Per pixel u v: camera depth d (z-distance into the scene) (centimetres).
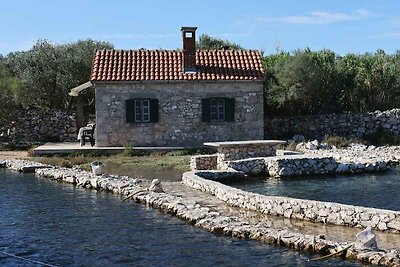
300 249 1178
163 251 1212
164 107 3206
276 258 1130
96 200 1805
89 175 2194
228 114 3244
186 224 1438
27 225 1480
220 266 1101
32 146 3494
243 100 3253
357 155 2616
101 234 1369
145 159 2806
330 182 2098
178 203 1598
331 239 1237
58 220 1529
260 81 3238
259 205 1562
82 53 4278
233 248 1210
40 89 4075
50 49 4250
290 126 3653
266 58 4075
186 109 3216
